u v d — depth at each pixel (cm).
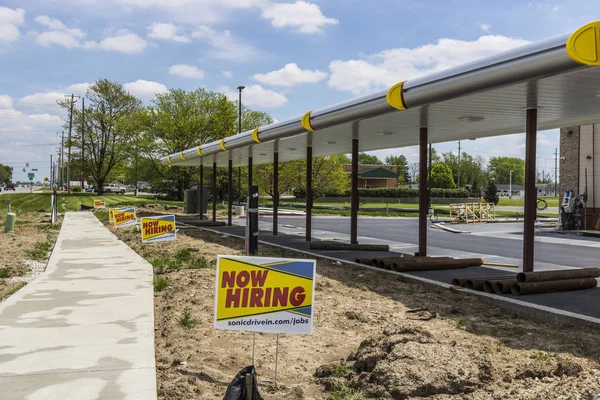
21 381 474
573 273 911
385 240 1889
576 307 761
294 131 1412
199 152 2309
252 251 1312
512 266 1185
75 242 1720
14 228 2378
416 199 6125
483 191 7844
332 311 770
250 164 2216
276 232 2005
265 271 492
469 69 805
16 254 1494
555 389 447
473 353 545
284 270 493
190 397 446
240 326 489
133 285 957
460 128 1355
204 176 5422
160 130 5472
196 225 2497
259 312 490
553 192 12581
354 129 1378
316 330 672
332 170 5284
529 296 841
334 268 1182
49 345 586
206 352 573
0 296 913
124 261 1267
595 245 1705
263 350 589
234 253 1422
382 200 6047
